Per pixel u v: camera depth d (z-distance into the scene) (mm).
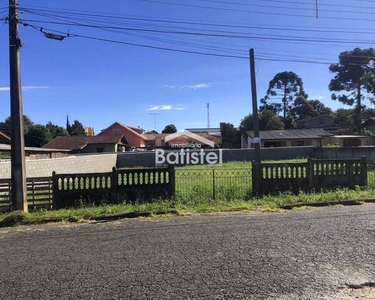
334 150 31422
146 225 7574
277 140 46719
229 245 5863
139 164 33156
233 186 11586
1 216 8484
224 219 8016
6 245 6223
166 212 8953
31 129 58719
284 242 5977
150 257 5340
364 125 56469
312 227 7004
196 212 8992
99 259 5297
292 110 77625
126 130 69500
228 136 75562
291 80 75625
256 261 5074
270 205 9570
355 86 53625
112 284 4363
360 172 11602
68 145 47875
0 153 30359
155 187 10258
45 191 10062
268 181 11102
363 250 5484
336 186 11453
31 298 4023
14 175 9016
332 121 69125
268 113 65312
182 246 5867
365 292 4062
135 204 9703
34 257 5469
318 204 9742
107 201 9992
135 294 4078
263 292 4078
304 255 5293
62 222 8188
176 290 4160
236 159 34000
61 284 4391
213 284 4312
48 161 16031
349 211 8680
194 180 14047
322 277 4477
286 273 4617
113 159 31250
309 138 46438
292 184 11211
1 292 4191
